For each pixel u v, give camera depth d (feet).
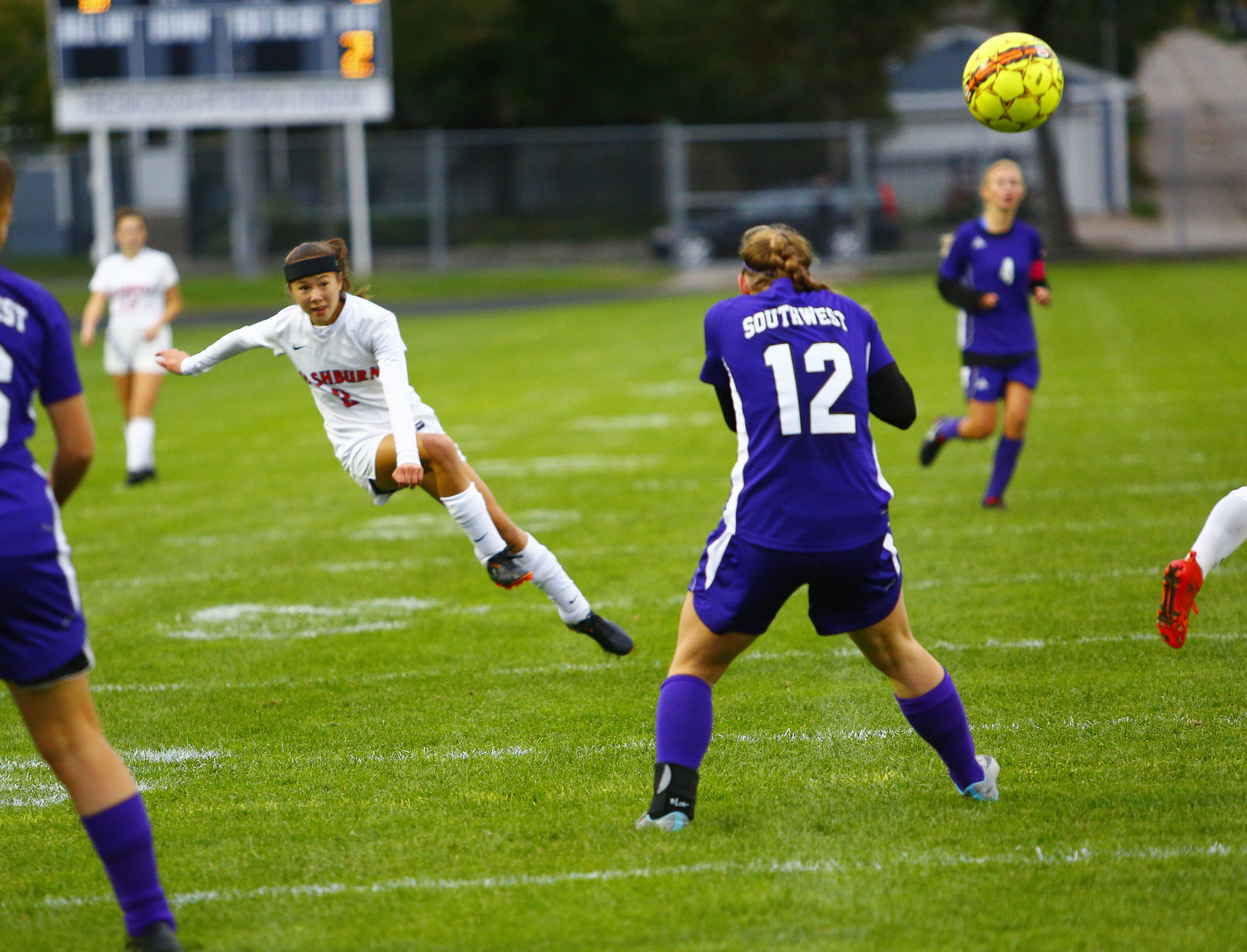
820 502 46.14
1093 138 501.15
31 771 58.39
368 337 60.70
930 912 41.19
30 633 39.50
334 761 57.41
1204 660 66.85
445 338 256.11
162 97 329.31
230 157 424.05
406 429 57.57
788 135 403.54
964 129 512.22
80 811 40.68
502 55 554.87
